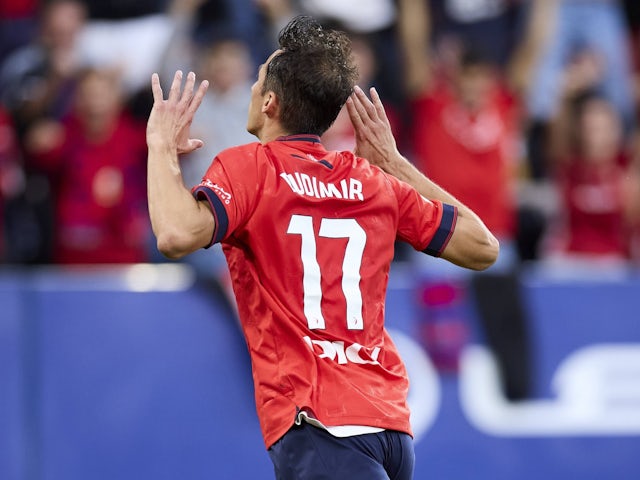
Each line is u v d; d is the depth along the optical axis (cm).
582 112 2638
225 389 2095
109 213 2400
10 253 2380
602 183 2608
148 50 2597
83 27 2594
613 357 2231
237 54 2416
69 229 2384
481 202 2477
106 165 2412
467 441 2159
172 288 2100
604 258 2588
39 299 2058
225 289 2119
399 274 2183
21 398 2033
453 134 2495
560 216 2614
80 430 2042
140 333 2078
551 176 2653
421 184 1155
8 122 2481
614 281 2248
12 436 2022
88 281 2081
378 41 2656
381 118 1162
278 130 1093
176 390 2078
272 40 2603
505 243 2480
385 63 2631
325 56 1086
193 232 978
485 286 2206
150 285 2094
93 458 2042
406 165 1162
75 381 2052
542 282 2230
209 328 2105
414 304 2172
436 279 2188
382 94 2612
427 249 1113
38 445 2028
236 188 1017
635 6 2944
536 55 2769
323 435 1009
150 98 2548
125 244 2400
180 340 2091
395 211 1092
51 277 2134
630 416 2225
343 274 1044
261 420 1045
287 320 1020
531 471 2177
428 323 2170
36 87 2509
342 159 1092
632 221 2623
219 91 2411
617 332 2238
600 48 2847
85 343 2061
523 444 2181
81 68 2522
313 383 1009
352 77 1102
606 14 2873
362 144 1160
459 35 2808
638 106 2872
